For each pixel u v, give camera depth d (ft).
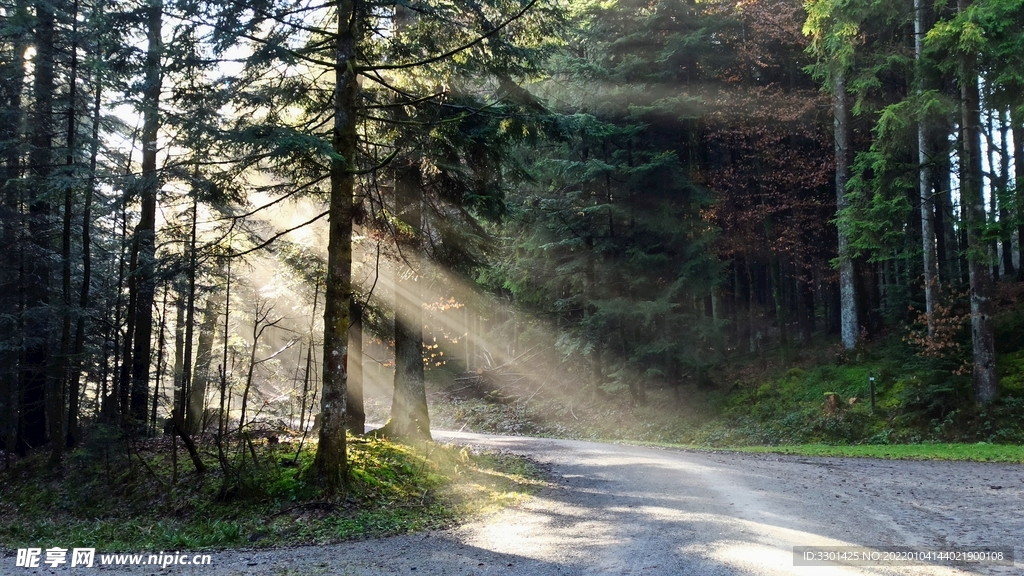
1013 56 55.16
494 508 35.32
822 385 78.18
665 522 29.45
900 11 66.23
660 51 85.97
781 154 89.92
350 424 53.11
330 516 33.50
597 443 72.33
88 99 54.34
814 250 93.09
